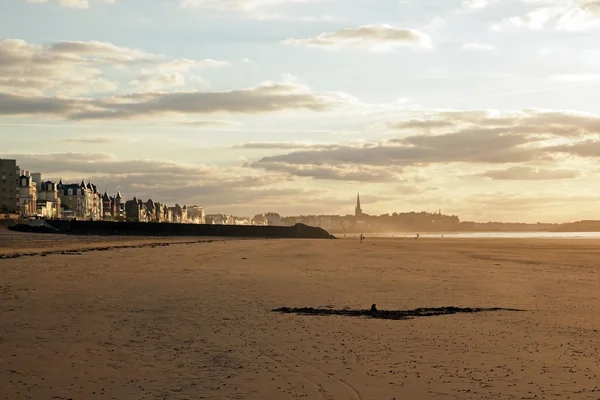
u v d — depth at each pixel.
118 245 98.81
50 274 45.47
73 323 25.67
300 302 33.69
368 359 19.84
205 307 31.00
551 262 76.06
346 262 69.75
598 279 51.19
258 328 25.17
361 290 40.28
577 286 44.94
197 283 42.59
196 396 15.69
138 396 15.70
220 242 134.25
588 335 24.48
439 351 21.17
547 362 19.64
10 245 83.31
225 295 36.12
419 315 29.44
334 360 19.66
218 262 65.12
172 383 16.89
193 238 163.12
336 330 24.97
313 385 16.73
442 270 59.44
